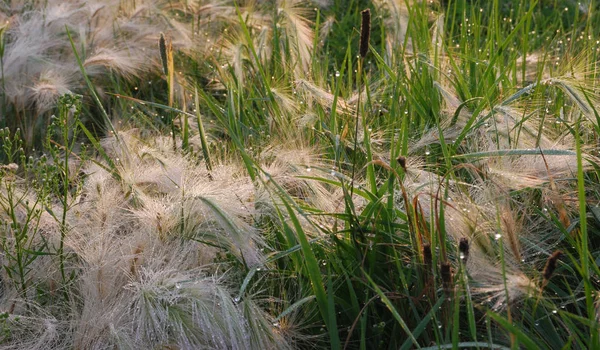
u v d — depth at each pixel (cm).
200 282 122
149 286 121
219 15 199
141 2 197
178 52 192
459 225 120
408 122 153
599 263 127
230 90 155
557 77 142
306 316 126
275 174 134
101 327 124
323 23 211
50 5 189
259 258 125
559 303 127
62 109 133
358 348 129
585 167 135
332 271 130
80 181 135
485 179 126
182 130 155
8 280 130
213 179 135
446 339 116
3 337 125
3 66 175
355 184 131
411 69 161
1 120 174
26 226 127
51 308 130
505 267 116
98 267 127
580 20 222
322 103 151
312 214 129
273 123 153
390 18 199
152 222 129
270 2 204
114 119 173
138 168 139
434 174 136
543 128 142
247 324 121
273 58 181
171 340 121
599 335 117
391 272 127
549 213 129
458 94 156
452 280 115
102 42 188
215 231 129
